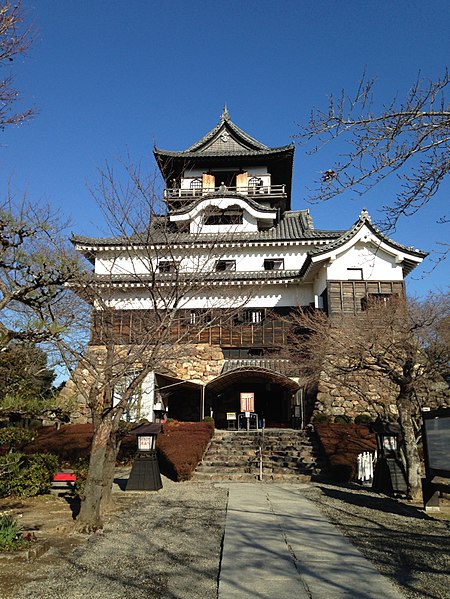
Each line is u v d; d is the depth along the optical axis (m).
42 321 6.18
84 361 9.14
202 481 13.99
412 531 7.87
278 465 15.44
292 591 5.02
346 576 5.52
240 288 23.19
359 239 21.80
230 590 5.04
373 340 13.38
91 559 6.28
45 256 6.43
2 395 7.74
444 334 13.23
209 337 24.22
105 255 20.22
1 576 5.59
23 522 8.76
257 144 31.92
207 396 24.44
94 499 8.09
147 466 12.34
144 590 5.13
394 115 4.95
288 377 20.08
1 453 13.23
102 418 8.43
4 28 5.83
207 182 29.94
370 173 5.19
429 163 4.97
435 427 9.36
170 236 12.02
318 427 17.36
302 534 7.59
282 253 26.12
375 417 18.69
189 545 6.98
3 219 6.04
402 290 21.50
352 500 10.85
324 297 22.19
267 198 29.89
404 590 5.15
